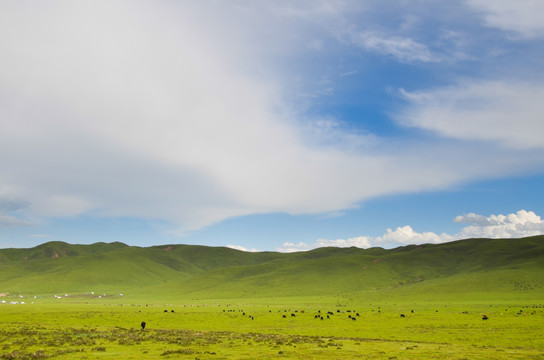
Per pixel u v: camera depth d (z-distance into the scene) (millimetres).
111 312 118438
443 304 166750
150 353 36594
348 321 86062
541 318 84500
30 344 41938
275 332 66125
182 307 164000
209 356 34906
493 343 50000
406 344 46531
